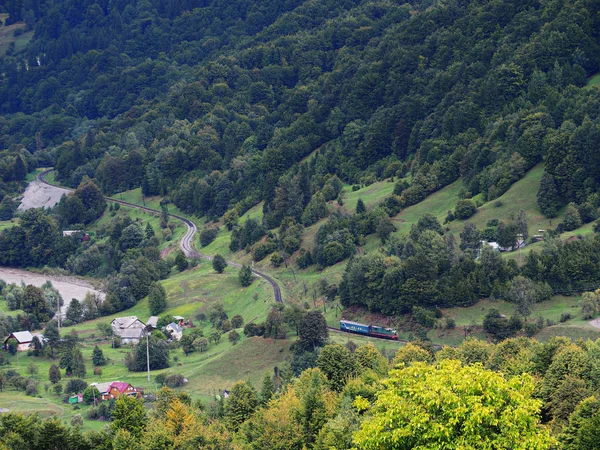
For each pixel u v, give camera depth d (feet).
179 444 388.78
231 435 417.90
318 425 400.06
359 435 241.55
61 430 387.14
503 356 460.96
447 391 230.48
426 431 231.50
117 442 388.78
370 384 453.58
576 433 315.17
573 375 371.97
